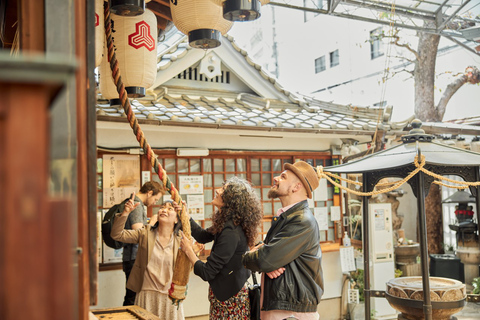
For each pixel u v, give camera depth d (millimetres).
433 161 3865
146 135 5508
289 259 2863
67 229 487
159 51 6188
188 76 6094
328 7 7305
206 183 5816
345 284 6301
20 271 466
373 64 14945
